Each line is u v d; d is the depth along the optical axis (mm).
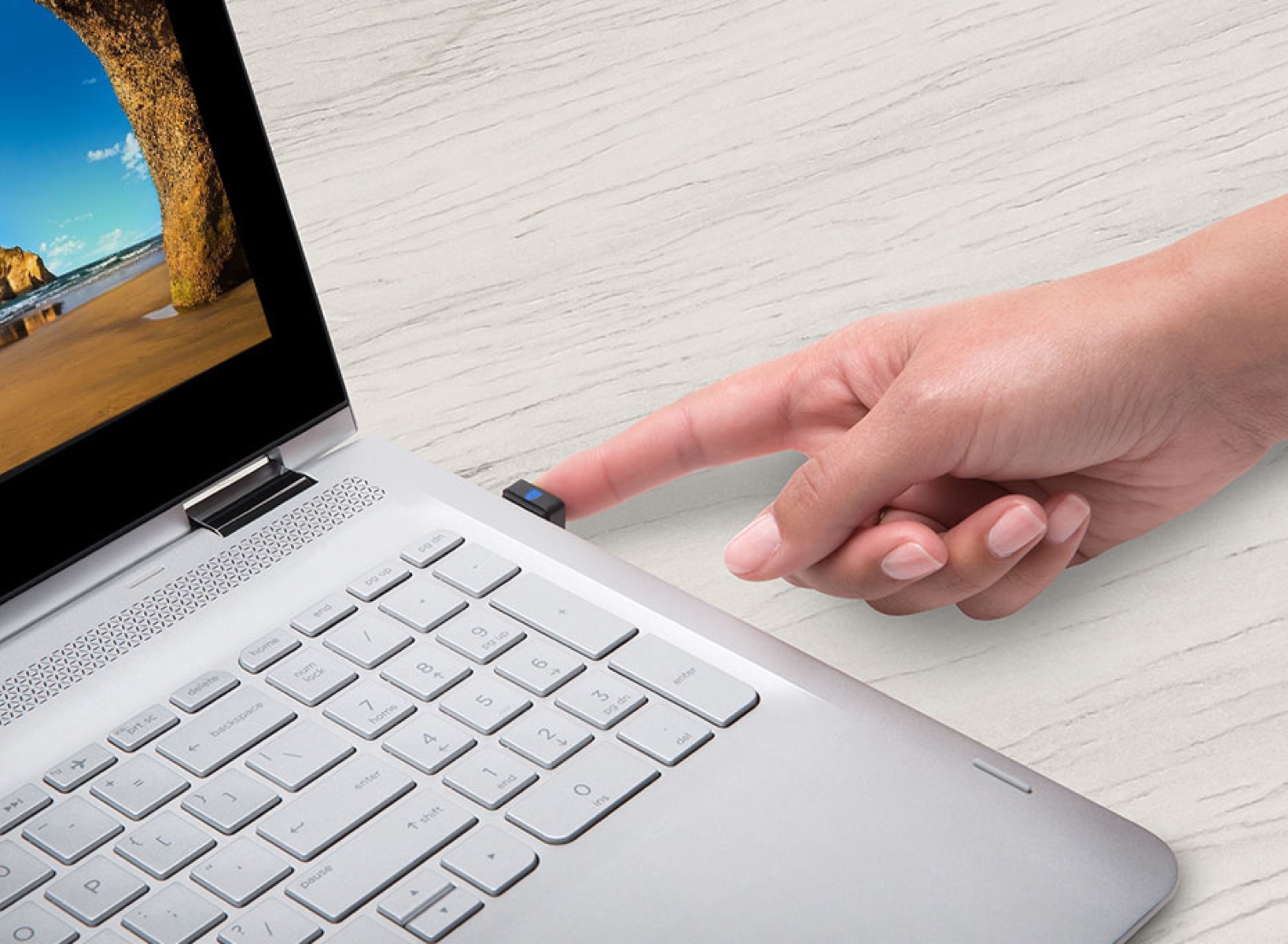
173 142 548
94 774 486
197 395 572
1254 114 886
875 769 478
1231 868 485
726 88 960
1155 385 601
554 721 498
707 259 824
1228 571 612
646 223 857
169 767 487
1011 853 449
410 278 831
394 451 624
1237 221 616
